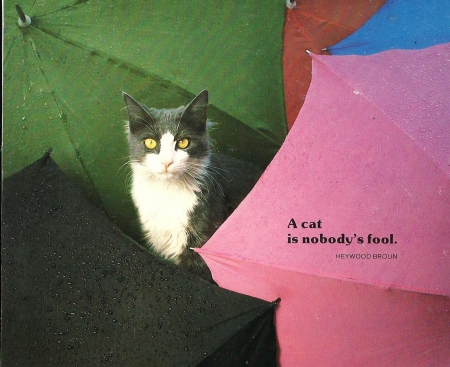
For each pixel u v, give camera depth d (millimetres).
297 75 1250
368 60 1144
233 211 1162
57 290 1155
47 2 1240
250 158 1236
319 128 1117
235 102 1241
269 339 1113
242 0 1250
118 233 1168
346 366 1096
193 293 1124
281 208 1112
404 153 1077
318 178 1104
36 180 1198
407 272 1062
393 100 1100
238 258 1118
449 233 1055
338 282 1079
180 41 1241
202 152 1174
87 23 1238
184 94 1234
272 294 1108
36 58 1231
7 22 1230
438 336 1071
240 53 1245
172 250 1201
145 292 1134
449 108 1091
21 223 1191
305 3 1251
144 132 1158
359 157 1092
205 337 1101
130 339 1115
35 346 1148
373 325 1079
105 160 1226
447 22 1234
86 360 1122
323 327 1092
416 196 1067
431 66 1131
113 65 1234
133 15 1241
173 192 1185
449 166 1062
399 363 1084
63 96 1235
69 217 1181
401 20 1243
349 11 1252
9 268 1184
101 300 1139
